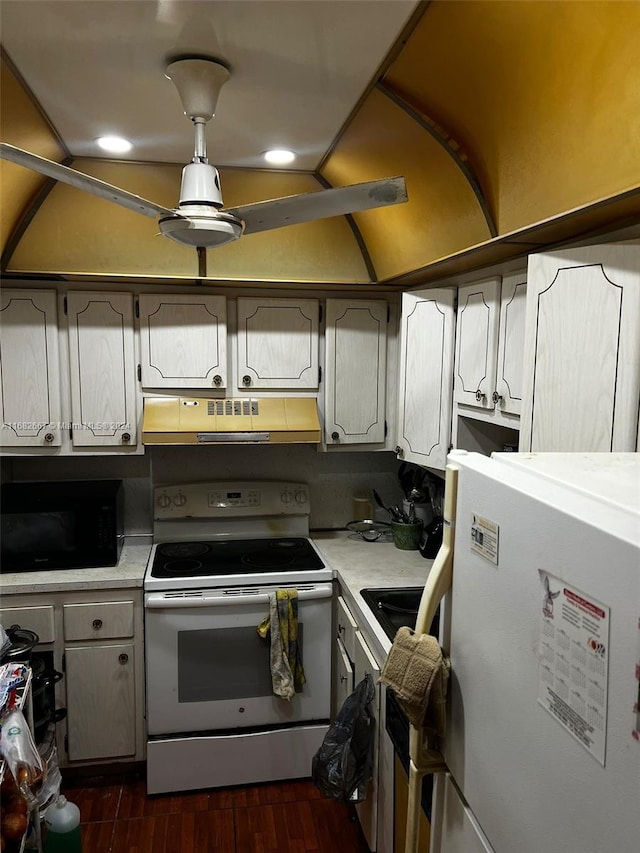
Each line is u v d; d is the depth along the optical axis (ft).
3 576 8.56
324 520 11.03
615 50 3.98
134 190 8.32
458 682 3.50
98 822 8.10
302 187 8.60
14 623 8.35
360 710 7.03
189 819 8.18
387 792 6.56
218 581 8.61
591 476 2.96
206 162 5.74
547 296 4.75
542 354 4.81
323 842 7.82
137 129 6.79
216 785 8.71
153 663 8.46
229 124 6.66
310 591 8.70
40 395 8.95
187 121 6.57
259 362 9.53
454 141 6.13
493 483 3.05
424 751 3.77
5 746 4.88
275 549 9.84
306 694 8.84
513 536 2.84
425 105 5.84
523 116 5.11
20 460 10.02
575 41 4.17
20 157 4.29
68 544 8.84
